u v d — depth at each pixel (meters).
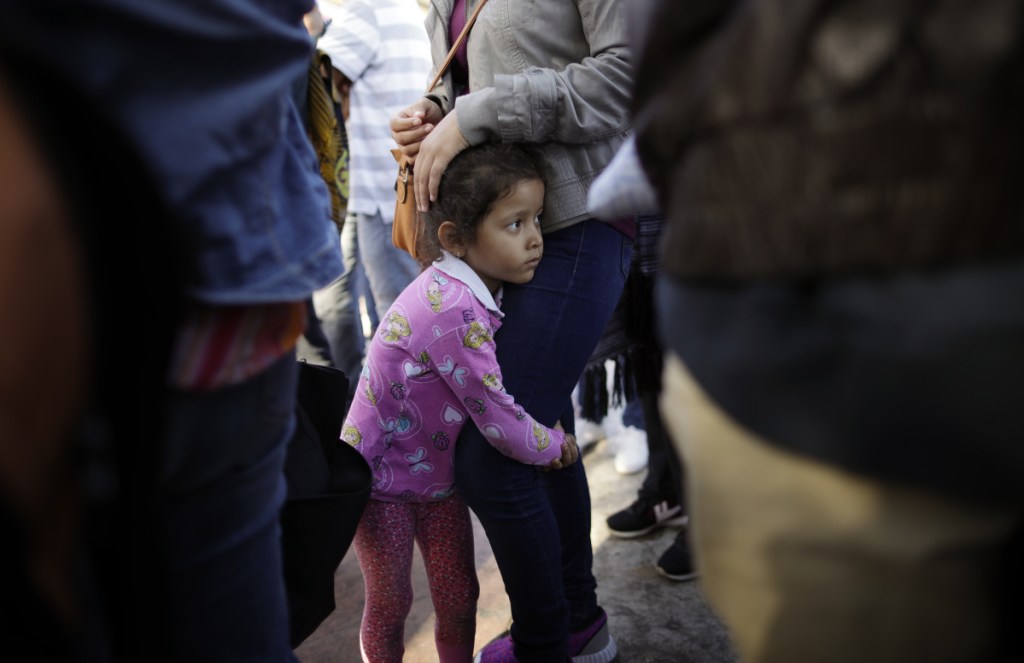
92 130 0.47
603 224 1.37
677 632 1.69
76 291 0.47
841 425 0.47
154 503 0.57
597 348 1.73
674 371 0.63
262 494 0.79
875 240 0.44
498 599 1.84
